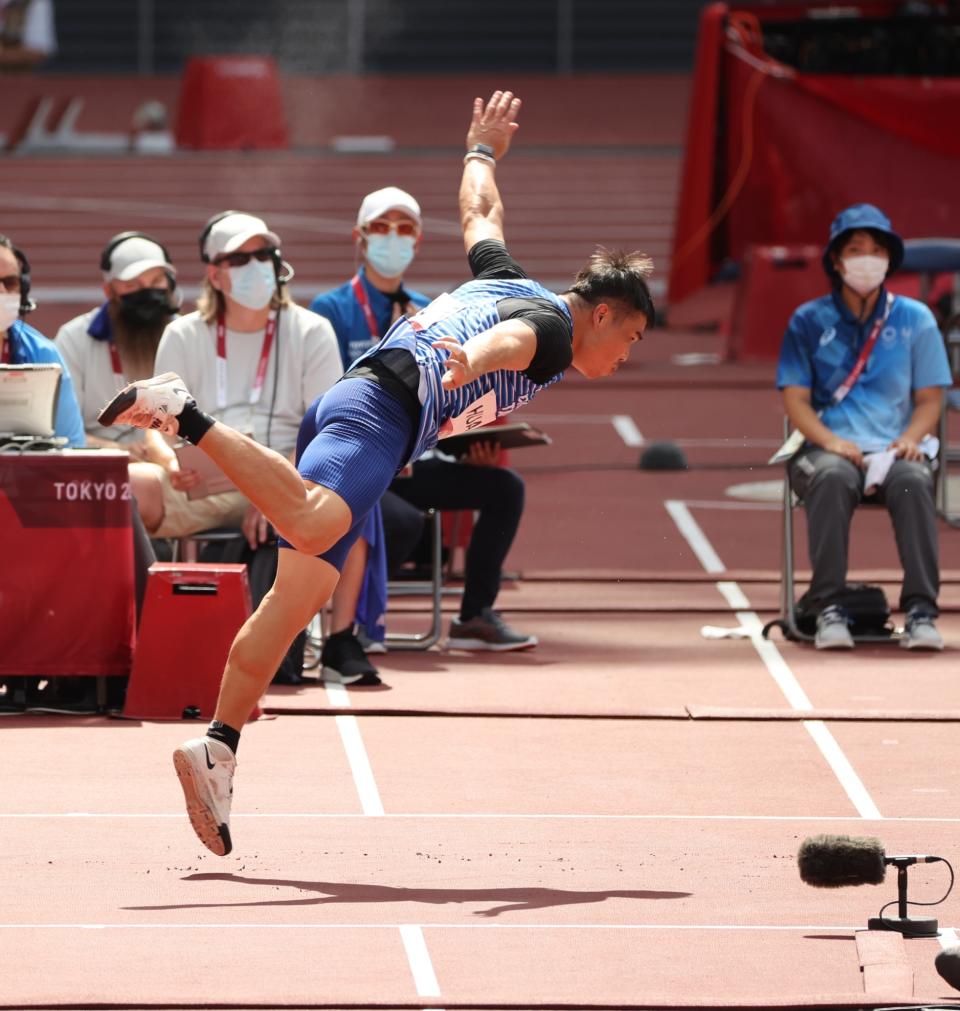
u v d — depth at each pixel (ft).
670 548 113.09
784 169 193.98
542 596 99.71
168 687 73.82
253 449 51.96
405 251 88.02
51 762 67.05
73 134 325.83
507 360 52.39
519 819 60.95
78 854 56.65
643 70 387.55
